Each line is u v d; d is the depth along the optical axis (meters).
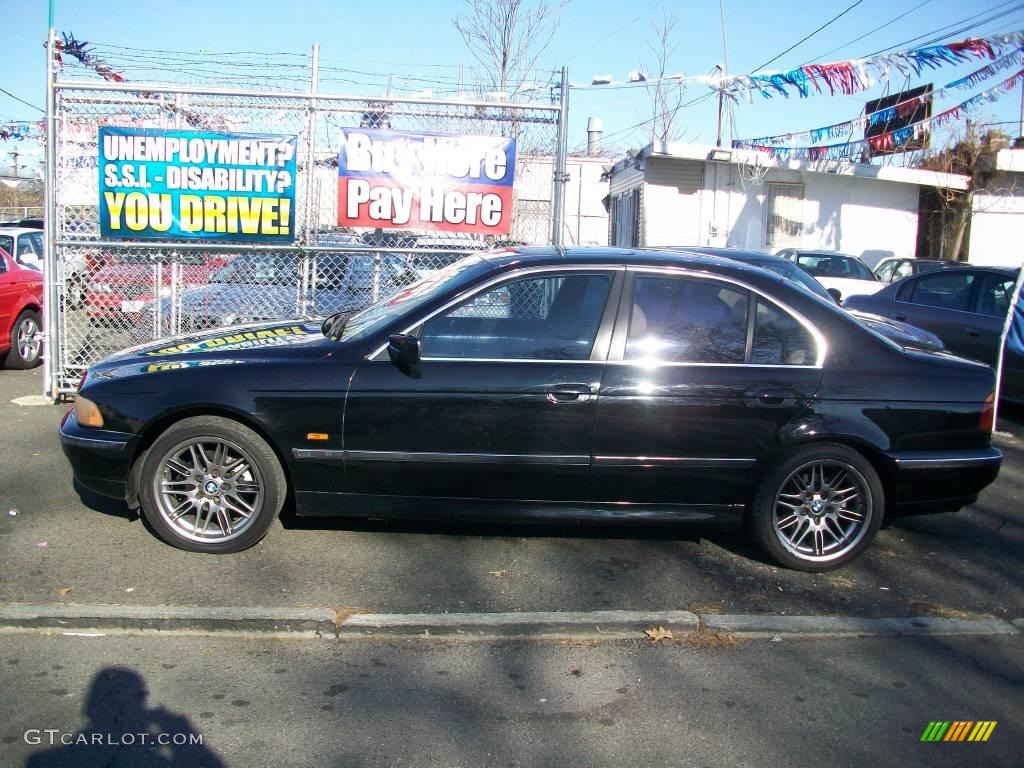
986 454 4.98
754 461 4.82
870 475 4.90
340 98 7.93
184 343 5.28
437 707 3.55
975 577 5.02
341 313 5.86
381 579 4.66
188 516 4.94
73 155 7.96
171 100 7.91
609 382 4.72
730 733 3.44
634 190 22.19
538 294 4.87
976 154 21.58
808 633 4.29
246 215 8.02
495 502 4.85
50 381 8.25
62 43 7.78
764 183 21.06
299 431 4.73
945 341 9.49
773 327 4.90
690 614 4.33
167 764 3.12
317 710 3.50
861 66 10.00
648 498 4.86
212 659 3.88
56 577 4.53
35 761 3.12
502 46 16.98
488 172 8.20
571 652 4.05
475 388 4.70
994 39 9.11
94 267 8.12
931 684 3.87
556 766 3.19
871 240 21.72
